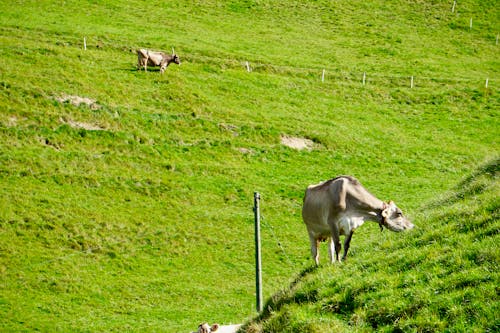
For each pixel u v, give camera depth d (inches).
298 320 1609.3
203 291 3627.0
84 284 3614.7
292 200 4714.6
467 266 1588.3
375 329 1514.5
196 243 4111.7
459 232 1809.8
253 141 5506.9
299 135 5674.2
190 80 6294.3
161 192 4596.5
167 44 7190.0
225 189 4753.9
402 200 4739.2
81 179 4534.9
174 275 3784.5
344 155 5492.1
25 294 3481.8
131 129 5285.4
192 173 4904.0
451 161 5600.4
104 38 7081.7
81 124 5182.1
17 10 7687.0
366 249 2028.8
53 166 4606.3
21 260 3725.4
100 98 5551.2
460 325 1395.2
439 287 1545.3
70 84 5629.9
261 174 5044.3
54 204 4224.9
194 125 5561.0
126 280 3695.9
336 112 6314.0
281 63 7239.2
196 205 4522.6
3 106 5064.0
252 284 3727.9
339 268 1876.2
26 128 4938.5
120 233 4104.3
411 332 1441.9
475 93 7066.9
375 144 5757.9
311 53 7746.1
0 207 4072.3
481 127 6368.1
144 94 5836.6
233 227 4320.9
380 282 1663.4
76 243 3939.5
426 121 6422.2
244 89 6368.1
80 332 3181.6
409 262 1724.9
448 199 2396.7
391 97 6855.3
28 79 5521.7
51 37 6889.8
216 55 7130.9
